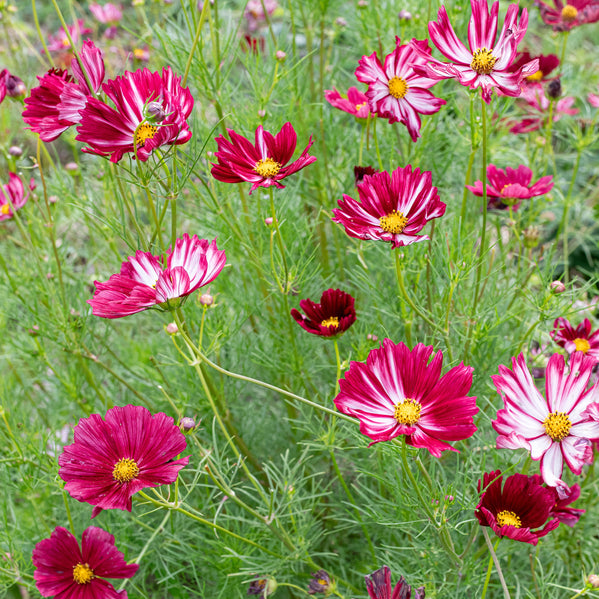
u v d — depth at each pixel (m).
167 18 0.84
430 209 0.62
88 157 1.01
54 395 0.98
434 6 0.91
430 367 0.58
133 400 0.92
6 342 0.90
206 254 0.62
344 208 0.63
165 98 0.65
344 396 0.58
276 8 1.06
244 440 0.89
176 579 0.83
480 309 0.77
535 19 1.37
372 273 0.94
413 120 0.74
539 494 0.59
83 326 0.83
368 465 0.81
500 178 0.83
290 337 0.79
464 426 0.56
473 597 0.72
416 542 0.72
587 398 0.60
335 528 0.85
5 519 0.74
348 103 0.79
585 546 0.81
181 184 0.66
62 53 1.08
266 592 0.70
